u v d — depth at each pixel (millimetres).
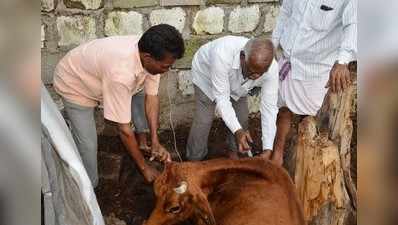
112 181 2105
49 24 2193
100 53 1693
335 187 1809
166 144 2312
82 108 1827
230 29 2342
